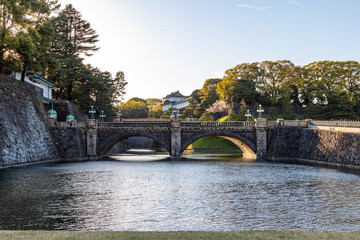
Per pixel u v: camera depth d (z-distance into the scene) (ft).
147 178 137.49
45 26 203.51
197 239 45.24
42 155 195.62
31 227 67.87
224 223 71.56
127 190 109.70
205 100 465.47
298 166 182.39
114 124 237.86
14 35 181.78
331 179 132.26
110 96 320.09
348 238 45.73
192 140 236.63
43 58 204.13
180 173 154.30
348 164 168.55
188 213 79.87
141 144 440.86
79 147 220.84
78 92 296.10
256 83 421.59
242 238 45.78
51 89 276.41
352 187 114.42
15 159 165.99
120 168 174.29
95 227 68.33
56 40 272.31
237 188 113.80
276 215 78.07
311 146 207.62
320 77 394.73
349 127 179.11
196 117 449.48
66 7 298.97
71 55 291.99
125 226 69.26
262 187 115.55
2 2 170.50
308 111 357.61
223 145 357.00
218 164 196.13
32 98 205.67
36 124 199.00
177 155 234.38
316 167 177.06
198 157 253.03
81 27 302.86
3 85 171.32
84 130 232.94
